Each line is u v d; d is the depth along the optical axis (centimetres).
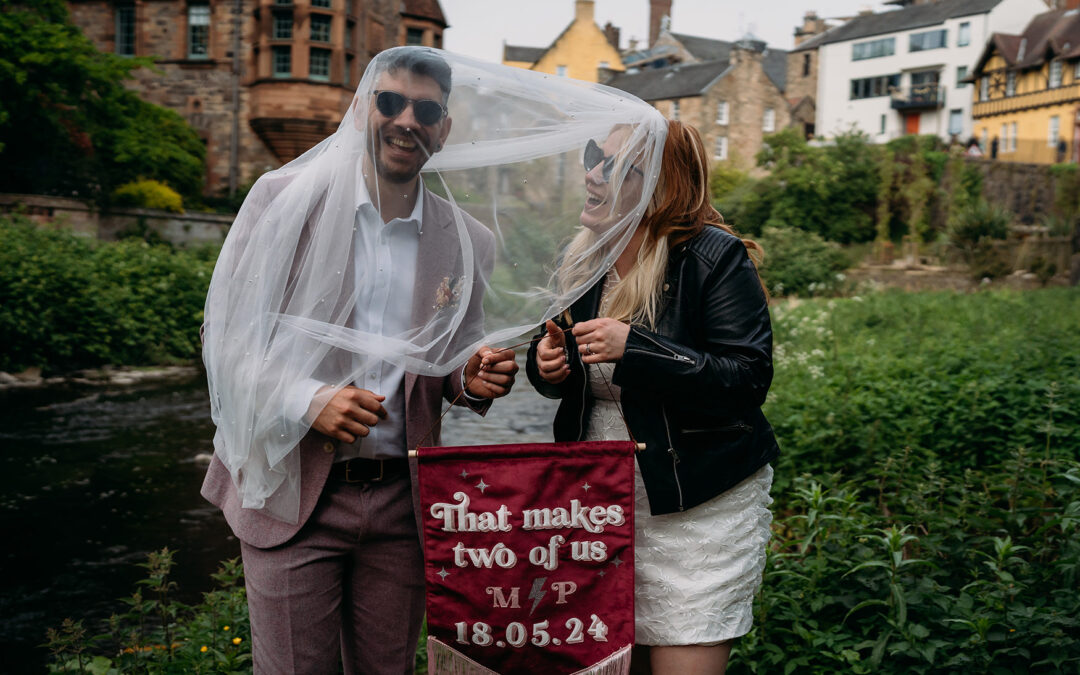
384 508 222
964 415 553
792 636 296
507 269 227
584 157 224
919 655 267
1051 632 261
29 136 2109
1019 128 4575
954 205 3506
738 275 222
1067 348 852
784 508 488
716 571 222
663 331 226
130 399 1096
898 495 428
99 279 1448
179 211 2389
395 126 210
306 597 218
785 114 4641
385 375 225
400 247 223
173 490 695
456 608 208
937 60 4888
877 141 5103
